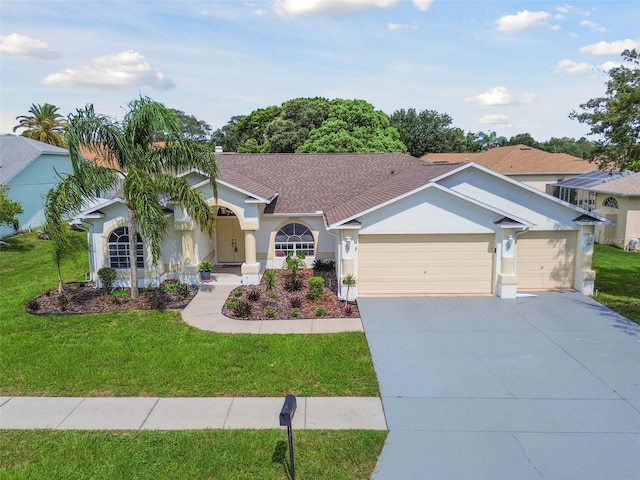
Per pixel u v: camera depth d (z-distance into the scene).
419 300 16.75
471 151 77.69
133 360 11.84
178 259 19.34
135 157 15.56
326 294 17.59
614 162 20.22
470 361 11.72
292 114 52.34
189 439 8.50
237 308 15.34
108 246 18.61
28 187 32.94
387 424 8.98
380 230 16.92
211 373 11.11
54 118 53.19
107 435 8.67
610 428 8.80
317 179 24.11
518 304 16.19
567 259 18.08
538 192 17.53
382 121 51.06
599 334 13.41
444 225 16.94
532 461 7.85
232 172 22.44
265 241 21.58
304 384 10.58
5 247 28.03
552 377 10.84
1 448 8.31
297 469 7.69
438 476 7.52
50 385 10.62
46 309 15.99
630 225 27.02
